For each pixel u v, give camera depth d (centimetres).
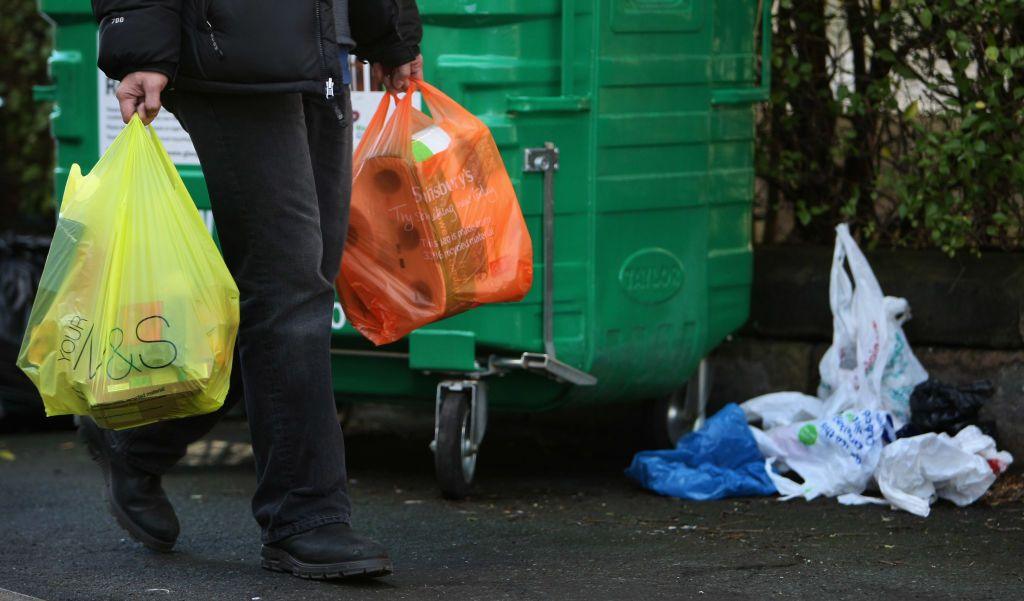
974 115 798
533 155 720
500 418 988
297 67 517
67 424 1038
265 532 555
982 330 821
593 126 736
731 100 805
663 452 782
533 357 730
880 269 855
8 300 1026
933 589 556
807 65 874
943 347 837
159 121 782
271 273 535
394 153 616
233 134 527
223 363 515
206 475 844
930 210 826
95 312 502
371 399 800
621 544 645
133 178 511
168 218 511
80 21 810
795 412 821
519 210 649
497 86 717
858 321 816
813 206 914
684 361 805
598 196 741
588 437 952
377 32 593
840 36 890
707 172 798
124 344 499
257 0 514
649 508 735
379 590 541
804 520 700
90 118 814
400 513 721
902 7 832
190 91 525
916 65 852
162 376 499
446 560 607
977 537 659
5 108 1223
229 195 530
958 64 816
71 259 508
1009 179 814
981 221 838
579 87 732
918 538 657
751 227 846
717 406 915
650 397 823
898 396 810
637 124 754
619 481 813
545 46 728
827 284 873
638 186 758
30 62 1212
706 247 803
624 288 760
